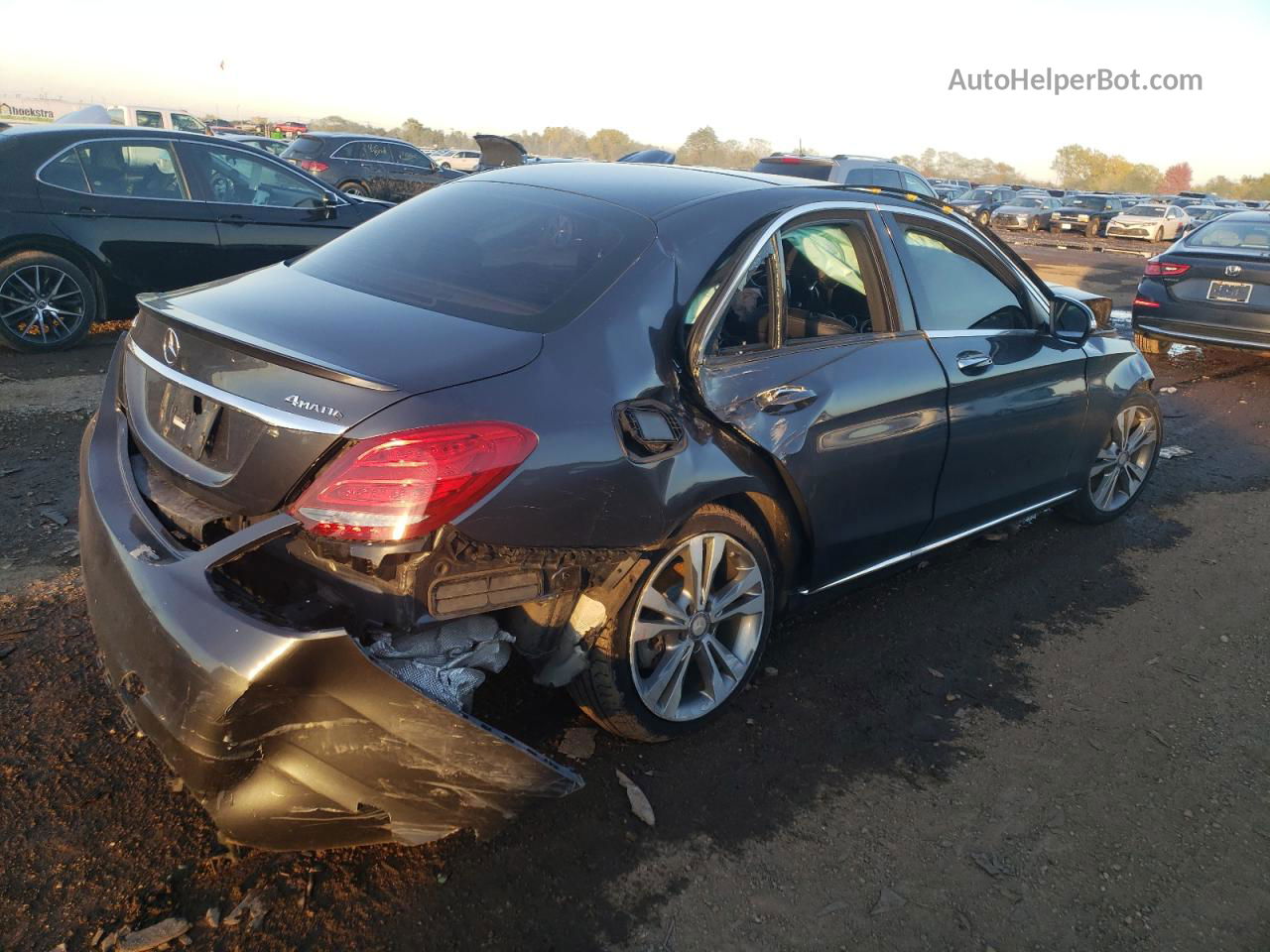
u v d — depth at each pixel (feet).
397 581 7.23
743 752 10.12
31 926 7.27
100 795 8.64
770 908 8.16
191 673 6.68
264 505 7.39
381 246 10.37
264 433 7.35
